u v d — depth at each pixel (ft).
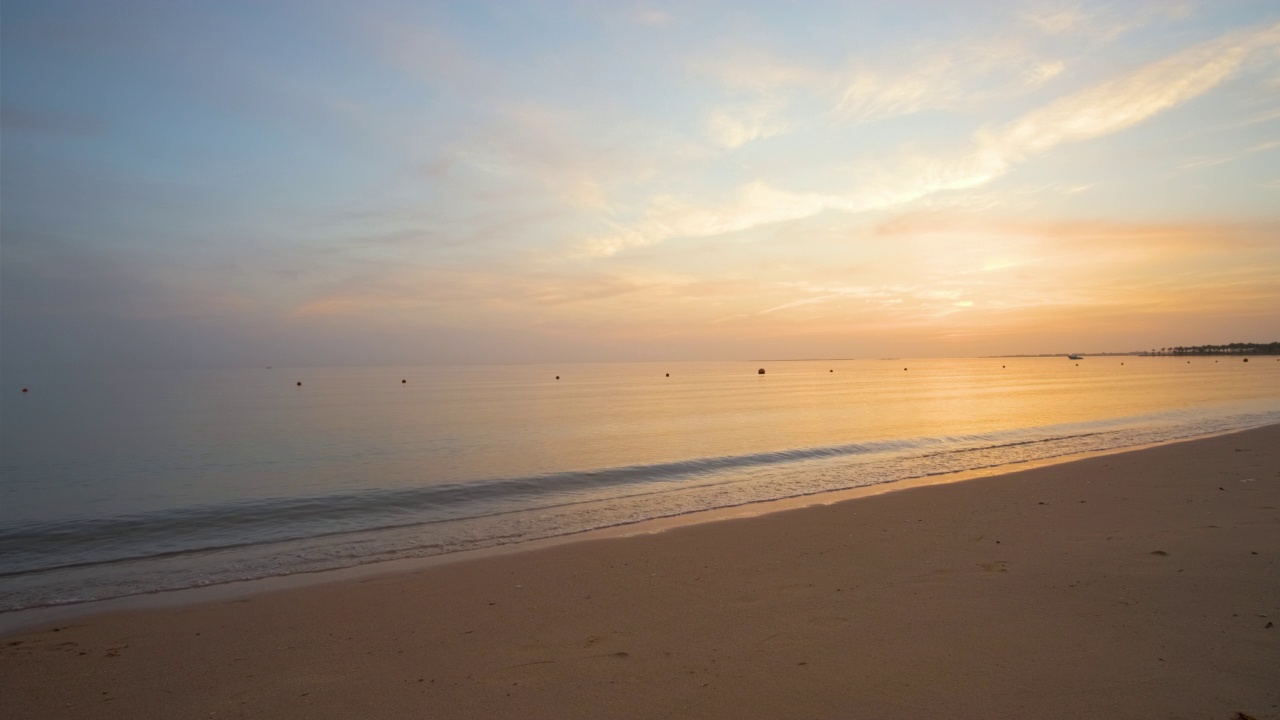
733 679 16.98
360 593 26.37
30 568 33.06
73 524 43.93
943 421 107.96
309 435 99.81
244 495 54.34
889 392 213.87
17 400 200.64
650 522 40.57
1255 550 25.98
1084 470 49.47
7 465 72.38
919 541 31.04
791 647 18.92
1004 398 168.86
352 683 17.87
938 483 51.34
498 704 16.20
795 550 30.53
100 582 30.27
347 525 42.57
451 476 62.39
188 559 34.53
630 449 80.23
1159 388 202.28
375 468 68.03
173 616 24.39
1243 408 115.85
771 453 71.67
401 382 356.79
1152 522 32.24
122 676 18.86
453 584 27.07
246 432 104.78
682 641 19.84
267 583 29.48
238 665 19.45
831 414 126.31
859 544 31.07
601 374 511.40
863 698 15.60
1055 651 17.70
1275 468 46.29
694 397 196.65
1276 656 16.65
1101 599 21.54
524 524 40.93
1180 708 14.37
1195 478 43.91
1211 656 16.83
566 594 25.20
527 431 102.78
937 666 17.15
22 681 18.63
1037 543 29.45
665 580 26.53
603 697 16.31
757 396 198.90
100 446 88.43
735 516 41.78
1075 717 14.24
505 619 22.63
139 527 43.04
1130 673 16.15
